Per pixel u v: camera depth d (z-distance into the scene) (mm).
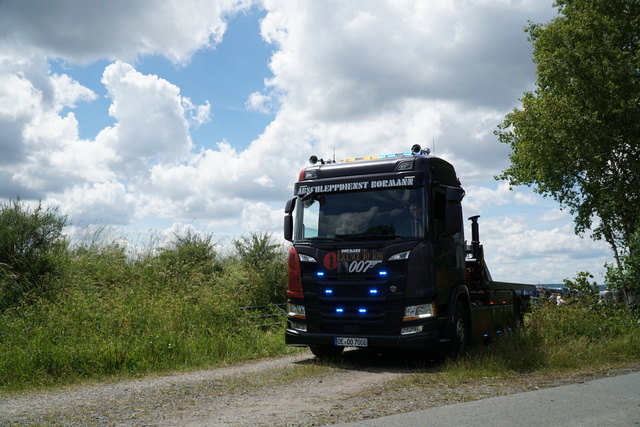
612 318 13062
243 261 17703
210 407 5875
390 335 8891
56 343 9055
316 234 9742
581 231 26172
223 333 11344
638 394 6137
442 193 9773
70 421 5266
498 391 6547
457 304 9789
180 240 17469
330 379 7902
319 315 9398
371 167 9719
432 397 6207
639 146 23391
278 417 5301
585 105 23453
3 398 6535
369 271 9070
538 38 26281
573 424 4715
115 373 8383
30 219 12312
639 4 24734
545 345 10297
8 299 10781
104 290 12719
